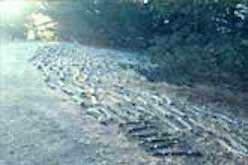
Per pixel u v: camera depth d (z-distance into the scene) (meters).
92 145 6.06
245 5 14.46
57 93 8.20
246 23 14.32
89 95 8.27
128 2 17.61
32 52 12.12
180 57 11.96
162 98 8.97
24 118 6.75
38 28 16.70
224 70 11.73
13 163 5.43
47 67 10.28
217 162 5.98
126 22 17.23
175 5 16.00
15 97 7.68
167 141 6.43
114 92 8.78
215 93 10.20
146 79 10.67
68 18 17.22
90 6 17.83
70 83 9.03
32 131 6.32
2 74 9.17
